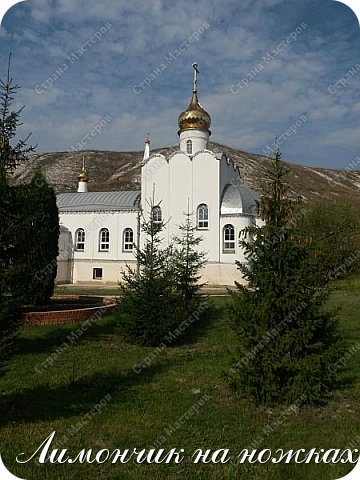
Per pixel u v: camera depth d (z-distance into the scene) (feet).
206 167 114.93
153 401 26.18
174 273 48.06
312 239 26.53
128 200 129.39
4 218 24.95
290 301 25.04
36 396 26.68
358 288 76.54
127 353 38.27
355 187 358.84
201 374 31.94
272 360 24.80
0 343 23.03
